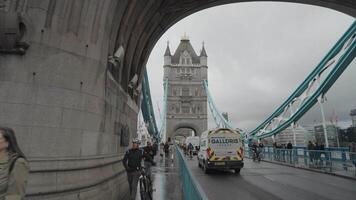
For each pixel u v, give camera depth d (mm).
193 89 116812
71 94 6312
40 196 5457
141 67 15031
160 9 13078
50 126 5914
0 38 5496
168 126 113062
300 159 21562
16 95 5656
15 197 2457
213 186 12242
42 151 5746
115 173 8688
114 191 8211
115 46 8984
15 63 5727
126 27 10016
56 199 5664
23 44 5688
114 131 8945
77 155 6316
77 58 6504
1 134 2617
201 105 115188
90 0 6719
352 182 13336
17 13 5547
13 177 2500
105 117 7773
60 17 6262
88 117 6707
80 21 6609
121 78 10148
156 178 13727
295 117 36312
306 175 16266
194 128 113750
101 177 7234
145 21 11898
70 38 6398
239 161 17672
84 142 6531
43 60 5969
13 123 5547
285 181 13797
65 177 5969
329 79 30891
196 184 4109
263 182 13477
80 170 6371
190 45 125062
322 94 32375
